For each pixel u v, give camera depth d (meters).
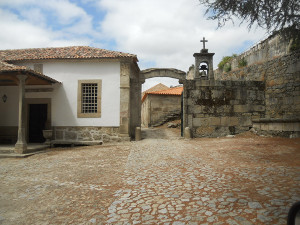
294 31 5.05
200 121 11.78
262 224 2.55
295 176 4.27
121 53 11.56
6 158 8.19
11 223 3.03
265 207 2.97
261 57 12.59
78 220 3.01
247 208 2.99
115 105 11.18
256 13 4.63
